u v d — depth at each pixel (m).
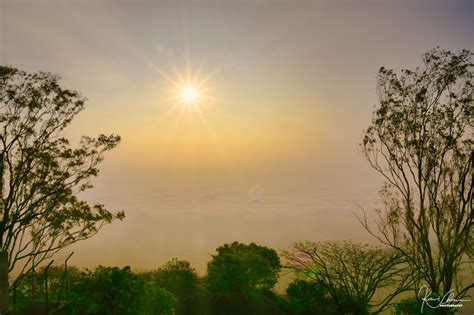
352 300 26.38
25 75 25.78
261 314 29.03
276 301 30.05
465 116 23.50
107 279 21.58
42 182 24.64
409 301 24.73
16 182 24.38
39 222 24.83
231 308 29.70
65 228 25.16
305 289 28.80
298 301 28.80
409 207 23.77
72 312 21.05
